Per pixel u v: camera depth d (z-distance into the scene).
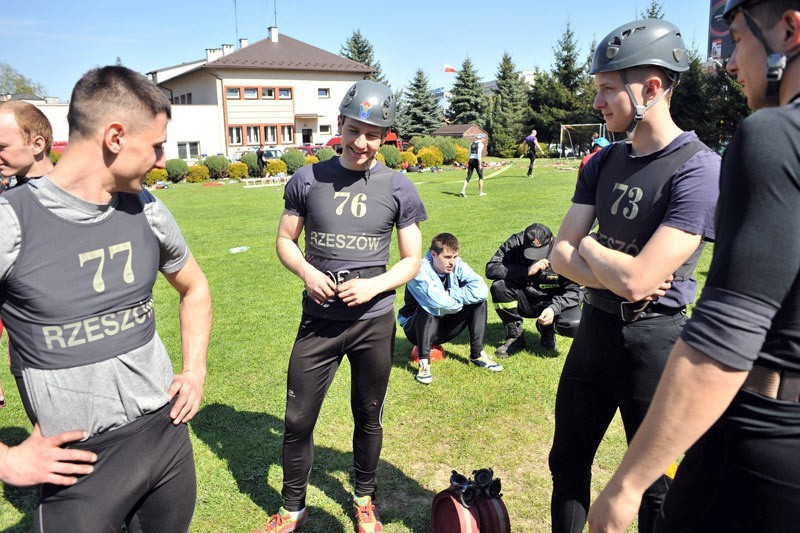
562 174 25.03
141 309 1.77
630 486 1.27
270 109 41.84
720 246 1.16
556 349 5.39
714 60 27.95
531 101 47.16
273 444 3.82
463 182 22.28
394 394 4.48
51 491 1.67
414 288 4.63
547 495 3.21
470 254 8.98
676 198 1.90
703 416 1.15
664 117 1.99
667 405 1.19
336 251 2.68
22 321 1.58
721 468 1.31
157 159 1.69
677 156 1.95
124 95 1.55
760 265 1.09
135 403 1.73
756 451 1.23
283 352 5.46
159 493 1.88
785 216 1.07
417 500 3.21
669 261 1.86
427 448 3.71
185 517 1.97
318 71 42.81
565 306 4.98
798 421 1.18
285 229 2.83
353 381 2.87
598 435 2.32
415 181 23.56
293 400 2.78
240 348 5.57
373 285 2.63
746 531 1.28
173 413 1.85
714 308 1.13
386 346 2.80
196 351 2.07
